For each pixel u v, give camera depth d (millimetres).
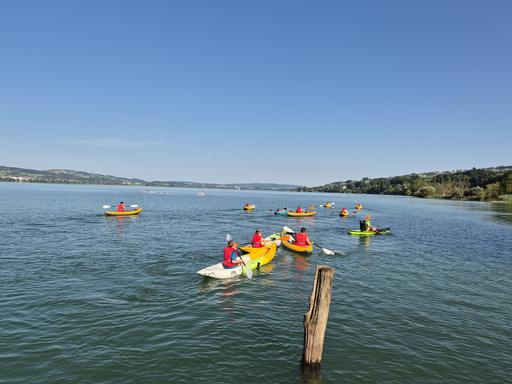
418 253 18922
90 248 18156
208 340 7910
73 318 8922
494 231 29828
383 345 7812
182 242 20641
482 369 6914
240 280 12953
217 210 49719
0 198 65125
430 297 11195
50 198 69750
